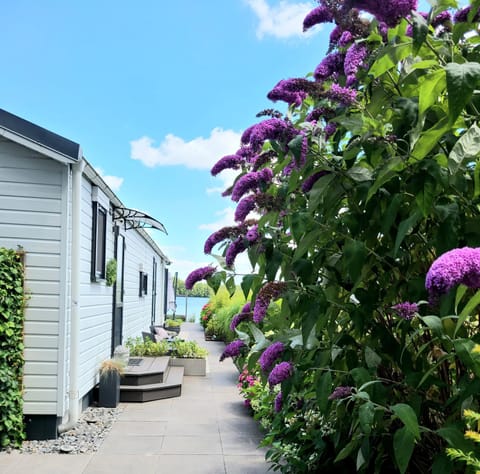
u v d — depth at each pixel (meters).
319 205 1.74
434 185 1.35
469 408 1.33
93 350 6.03
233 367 9.94
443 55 1.39
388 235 1.59
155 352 8.82
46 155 4.62
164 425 5.21
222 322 12.56
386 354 1.64
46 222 4.71
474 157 1.31
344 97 1.49
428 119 1.47
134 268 10.39
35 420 4.61
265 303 1.70
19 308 4.51
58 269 4.71
